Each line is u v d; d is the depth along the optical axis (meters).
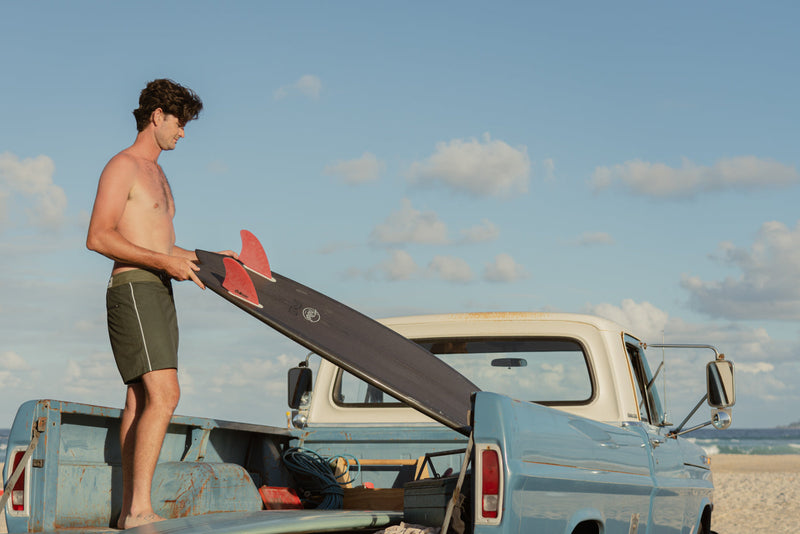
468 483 2.98
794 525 16.45
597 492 3.57
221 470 3.86
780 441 92.62
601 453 3.63
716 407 4.80
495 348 5.15
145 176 3.76
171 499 3.58
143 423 3.45
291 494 4.61
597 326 4.95
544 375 5.00
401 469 5.12
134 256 3.53
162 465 3.69
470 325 5.19
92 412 3.32
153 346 3.54
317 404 5.48
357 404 5.42
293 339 3.63
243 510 3.97
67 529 3.21
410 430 5.05
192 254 4.15
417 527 3.12
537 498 3.03
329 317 3.91
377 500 4.62
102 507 3.47
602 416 4.75
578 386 4.89
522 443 2.94
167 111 3.86
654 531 4.50
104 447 3.51
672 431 5.12
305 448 5.22
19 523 3.06
